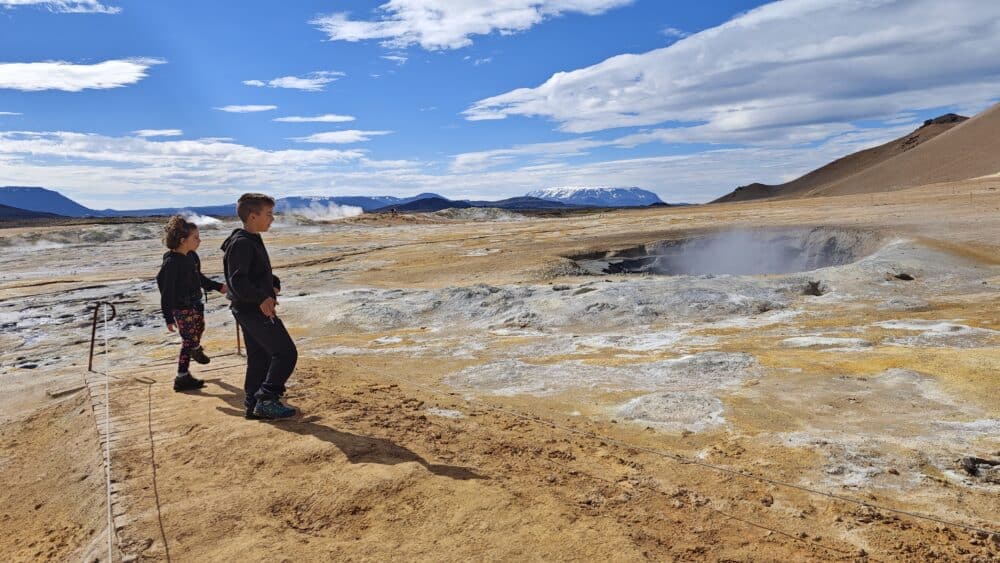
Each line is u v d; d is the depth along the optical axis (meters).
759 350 7.84
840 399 5.66
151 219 82.12
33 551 3.82
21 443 6.04
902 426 4.92
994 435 4.62
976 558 3.10
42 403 7.21
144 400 6.10
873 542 3.28
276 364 5.10
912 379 6.05
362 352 9.25
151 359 9.45
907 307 10.14
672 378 6.77
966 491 3.86
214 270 23.88
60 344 11.64
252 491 3.85
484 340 9.77
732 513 3.63
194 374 7.26
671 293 11.77
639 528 3.42
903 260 14.06
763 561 3.10
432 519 3.46
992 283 11.84
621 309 11.05
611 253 23.81
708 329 9.52
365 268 22.77
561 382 6.89
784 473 4.19
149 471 4.25
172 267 6.23
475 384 6.98
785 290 12.04
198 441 4.74
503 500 3.67
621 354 8.22
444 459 4.38
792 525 3.48
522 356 8.50
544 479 4.10
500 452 4.62
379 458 4.31
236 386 6.55
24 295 18.97
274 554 3.14
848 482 4.02
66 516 4.14
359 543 3.23
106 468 4.34
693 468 4.34
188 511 3.62
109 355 10.17
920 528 3.43
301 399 5.89
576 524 3.43
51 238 44.34
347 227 57.53
